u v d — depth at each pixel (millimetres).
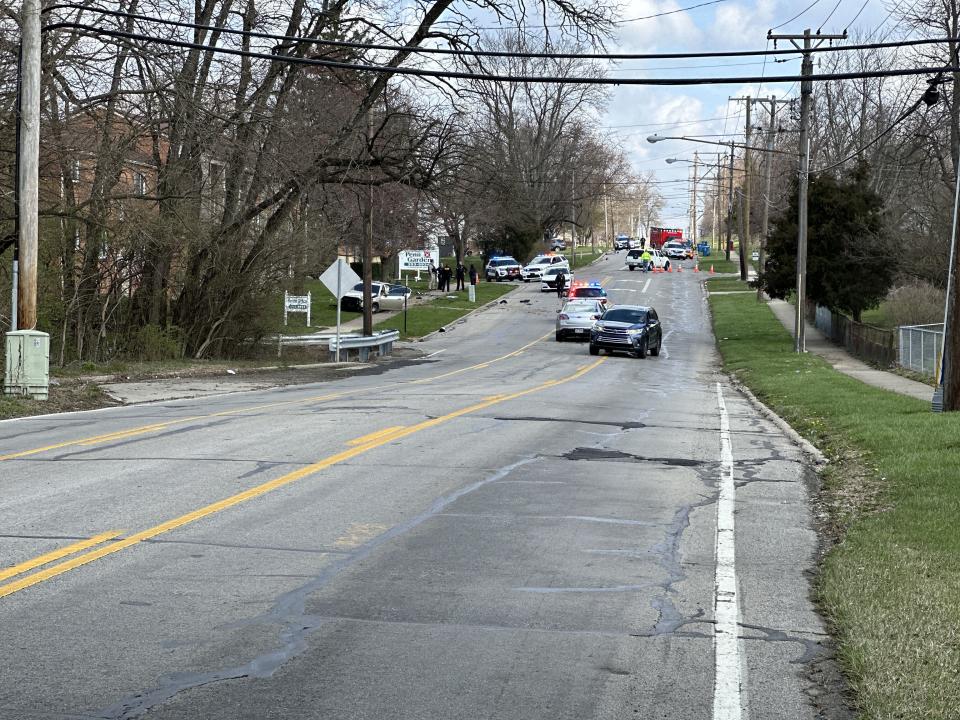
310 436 15234
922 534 9094
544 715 5195
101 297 31266
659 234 134750
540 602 7184
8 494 10570
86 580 7453
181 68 27156
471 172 34031
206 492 10797
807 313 58188
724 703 5375
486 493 11164
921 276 46281
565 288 76125
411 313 63344
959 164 18375
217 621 6605
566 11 31875
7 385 20078
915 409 19047
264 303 35938
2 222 25328
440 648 6180
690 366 37719
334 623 6617
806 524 10023
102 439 14781
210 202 32906
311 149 31797
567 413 19469
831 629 6660
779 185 96875
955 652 5973
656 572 8078
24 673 5625
